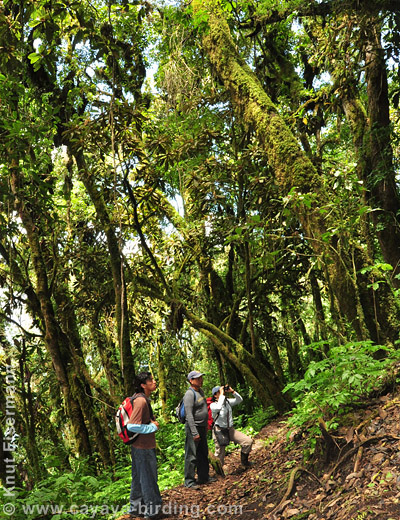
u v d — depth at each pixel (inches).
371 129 393.1
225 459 349.7
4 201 355.9
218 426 308.3
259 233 363.9
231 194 458.9
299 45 513.7
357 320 303.0
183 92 451.2
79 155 399.5
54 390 491.2
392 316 307.4
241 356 452.8
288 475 216.2
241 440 298.8
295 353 594.6
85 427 436.5
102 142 369.7
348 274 305.6
